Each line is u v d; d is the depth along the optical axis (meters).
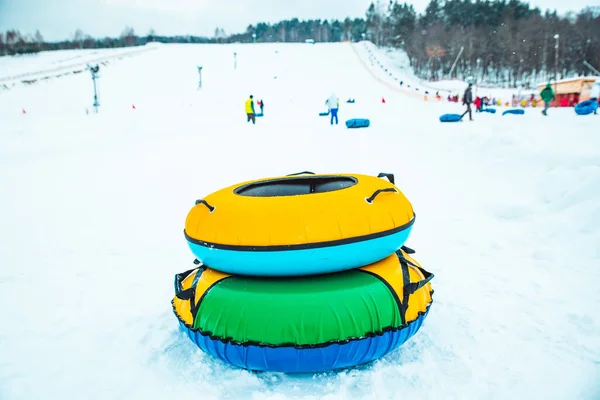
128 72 44.12
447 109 24.97
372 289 2.24
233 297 2.24
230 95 33.50
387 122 17.45
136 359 2.54
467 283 3.36
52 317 3.09
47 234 5.07
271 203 2.34
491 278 3.42
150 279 3.74
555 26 66.69
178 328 2.88
